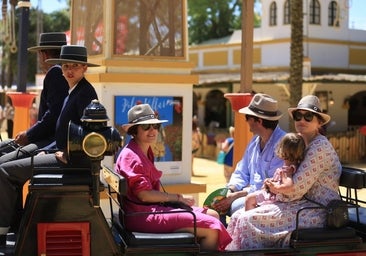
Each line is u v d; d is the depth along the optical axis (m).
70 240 3.96
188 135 7.51
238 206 5.27
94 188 3.91
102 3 7.23
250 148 5.60
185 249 4.08
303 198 4.72
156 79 7.21
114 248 4.02
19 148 4.80
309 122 4.79
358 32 26.28
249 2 7.38
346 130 23.14
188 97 7.47
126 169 4.38
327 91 22.88
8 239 4.27
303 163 4.64
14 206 4.41
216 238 4.38
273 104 5.25
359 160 20.89
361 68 26.19
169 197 4.42
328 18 25.23
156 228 4.31
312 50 24.61
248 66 7.45
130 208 4.36
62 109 4.51
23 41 8.39
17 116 8.40
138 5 7.27
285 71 24.34
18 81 8.48
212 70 27.95
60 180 3.98
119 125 7.08
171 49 7.46
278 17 25.42
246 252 4.22
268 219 4.57
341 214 4.49
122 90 7.11
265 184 4.79
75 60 4.44
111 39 7.12
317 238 4.39
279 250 4.31
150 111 4.56
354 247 4.45
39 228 3.92
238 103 7.28
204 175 16.88
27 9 8.37
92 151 3.81
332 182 4.73
